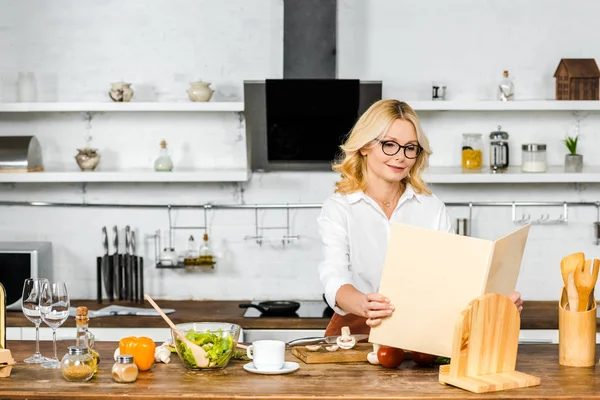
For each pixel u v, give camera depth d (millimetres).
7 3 5020
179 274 5121
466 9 5023
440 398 2258
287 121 4758
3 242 5016
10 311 4652
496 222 5117
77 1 5016
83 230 5121
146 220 5113
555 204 5098
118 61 5039
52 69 5039
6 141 4828
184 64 5035
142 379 2465
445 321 2480
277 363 2525
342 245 3154
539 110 5051
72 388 2369
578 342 2619
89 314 4535
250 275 5125
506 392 2314
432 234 2490
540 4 5027
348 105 4684
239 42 5020
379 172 2980
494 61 5039
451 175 4688
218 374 2518
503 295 2572
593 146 5086
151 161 5098
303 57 4770
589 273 2613
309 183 5082
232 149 5086
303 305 4918
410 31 5020
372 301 2582
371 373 2525
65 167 5094
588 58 4965
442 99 4812
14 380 2469
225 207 5090
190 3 5012
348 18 5000
